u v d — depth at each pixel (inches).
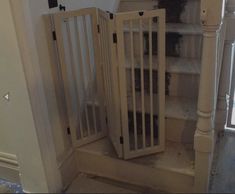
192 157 69.7
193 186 66.6
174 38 82.7
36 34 59.9
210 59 53.3
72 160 76.5
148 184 71.9
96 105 79.0
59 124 71.9
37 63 59.9
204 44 52.8
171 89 81.4
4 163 75.9
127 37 83.4
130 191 70.9
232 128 91.0
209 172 65.9
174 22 89.5
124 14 56.8
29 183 71.6
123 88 63.3
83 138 77.0
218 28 51.0
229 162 77.1
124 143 69.0
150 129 73.0
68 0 71.4
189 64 80.1
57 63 67.5
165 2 88.0
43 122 64.1
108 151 74.4
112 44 59.1
